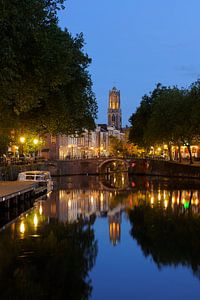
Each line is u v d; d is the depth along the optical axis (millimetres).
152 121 88375
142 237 28797
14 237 28188
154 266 22078
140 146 111000
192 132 75375
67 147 141250
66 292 18234
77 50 47406
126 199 52719
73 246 25953
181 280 20031
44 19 33625
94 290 18641
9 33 27562
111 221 35438
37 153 112625
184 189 65875
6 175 57438
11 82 29359
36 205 45938
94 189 69375
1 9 25156
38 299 17422
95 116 58875
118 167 152375
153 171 114562
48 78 34125
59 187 74250
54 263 22234
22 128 50094
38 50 31266
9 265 21750
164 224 33688
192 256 23938
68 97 48250
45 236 28641
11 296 17672
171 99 86500
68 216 37938
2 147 54469
